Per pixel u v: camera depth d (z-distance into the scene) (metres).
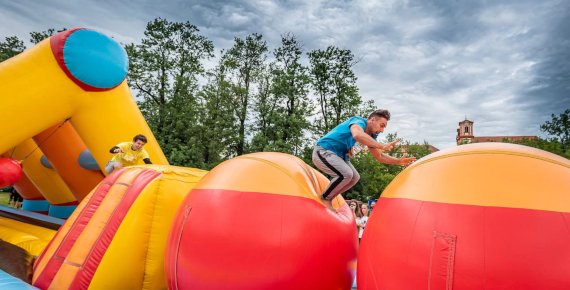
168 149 27.06
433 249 2.20
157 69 28.89
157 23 29.16
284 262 2.86
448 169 2.43
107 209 4.03
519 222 2.04
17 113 5.94
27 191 11.61
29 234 6.13
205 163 27.86
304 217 2.99
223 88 29.38
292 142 28.72
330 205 3.56
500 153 2.40
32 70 6.05
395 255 2.36
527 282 1.94
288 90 29.53
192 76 29.70
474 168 2.35
